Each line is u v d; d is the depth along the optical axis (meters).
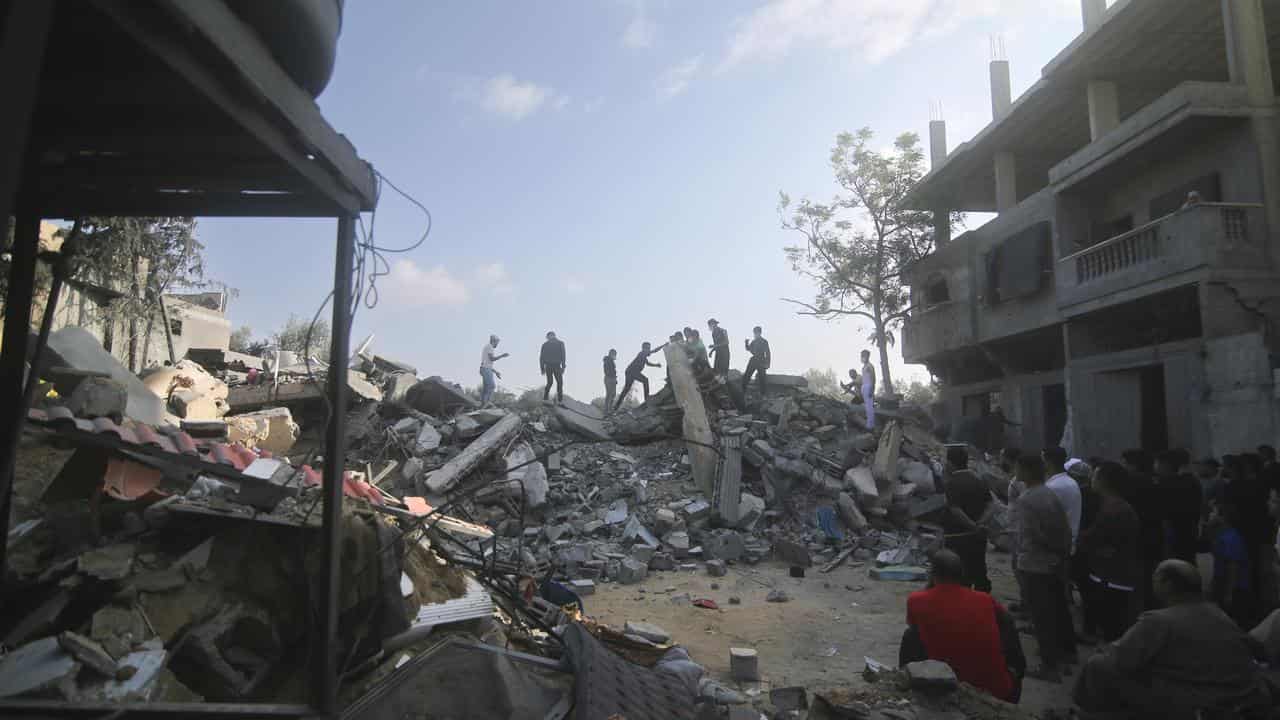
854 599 8.98
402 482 13.34
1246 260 12.18
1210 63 16.50
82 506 4.14
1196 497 6.82
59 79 2.32
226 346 23.92
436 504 12.55
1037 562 5.60
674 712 3.76
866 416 15.92
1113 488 6.15
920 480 13.48
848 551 11.59
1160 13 14.53
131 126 2.64
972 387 22.95
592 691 3.38
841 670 6.20
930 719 3.01
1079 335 16.03
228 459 4.91
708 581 10.23
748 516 12.55
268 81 2.24
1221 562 6.36
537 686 3.50
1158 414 15.27
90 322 13.38
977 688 3.54
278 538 3.98
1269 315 11.95
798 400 18.09
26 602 3.50
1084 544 6.24
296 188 3.01
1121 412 14.84
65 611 3.46
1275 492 6.58
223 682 3.45
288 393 14.79
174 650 3.35
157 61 1.97
